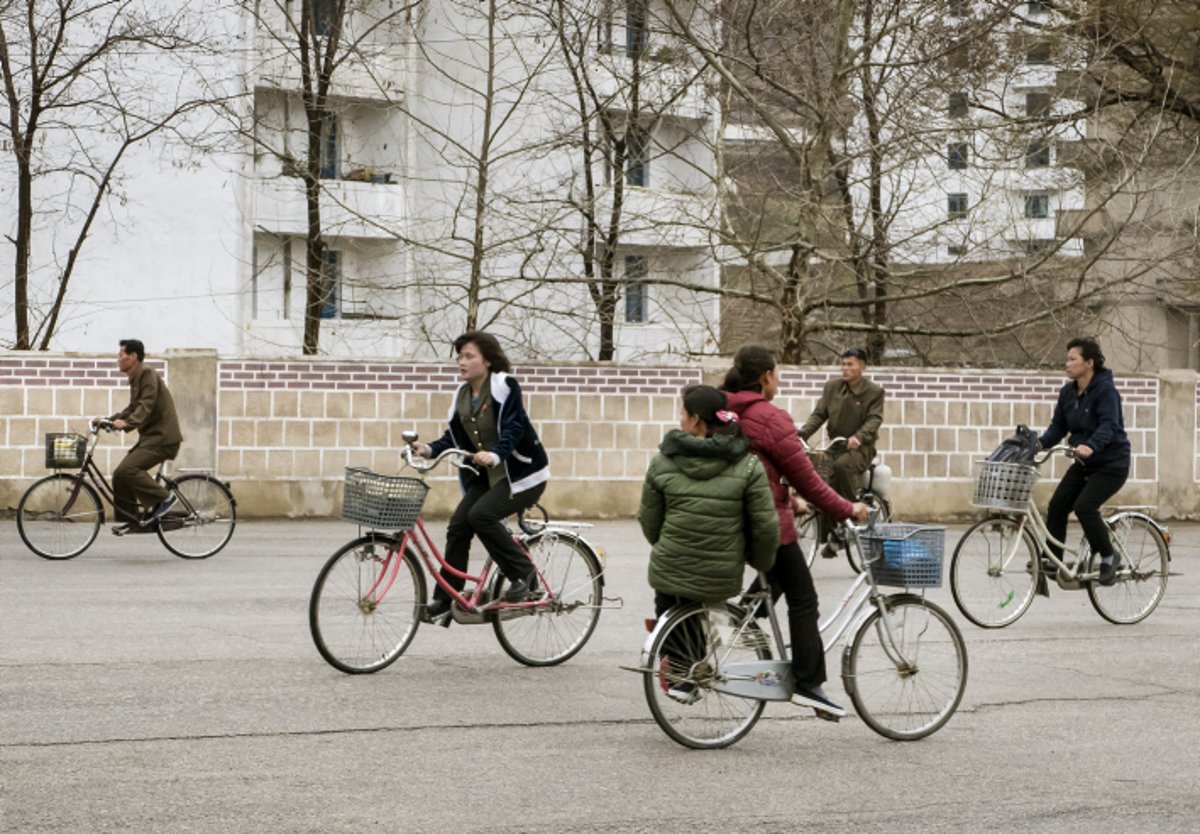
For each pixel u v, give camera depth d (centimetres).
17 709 772
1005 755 728
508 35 2416
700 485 711
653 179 3631
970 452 2094
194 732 729
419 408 1928
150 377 1455
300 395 1895
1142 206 2597
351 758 686
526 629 937
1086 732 784
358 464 1911
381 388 1919
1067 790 662
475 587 926
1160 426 2159
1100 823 610
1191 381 2169
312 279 2681
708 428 727
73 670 879
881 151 2128
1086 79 2483
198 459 1869
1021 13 2686
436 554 916
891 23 2245
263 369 1886
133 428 1446
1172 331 3247
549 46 2662
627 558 1552
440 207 3547
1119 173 2291
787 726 784
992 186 2156
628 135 2545
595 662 951
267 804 607
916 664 761
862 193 2336
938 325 2444
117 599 1177
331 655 879
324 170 3628
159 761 671
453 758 691
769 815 611
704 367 2017
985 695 877
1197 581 1480
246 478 1883
